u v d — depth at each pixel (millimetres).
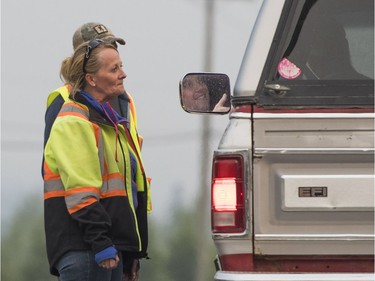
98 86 18719
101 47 18719
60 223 18344
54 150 18266
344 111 16812
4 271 105125
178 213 86750
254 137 16828
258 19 17250
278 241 16750
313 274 16688
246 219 16766
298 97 16891
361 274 16672
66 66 18812
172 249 87000
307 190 16703
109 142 18562
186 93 17859
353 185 16672
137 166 19188
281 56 17109
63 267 18359
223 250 16875
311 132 16797
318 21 17234
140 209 19266
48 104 19188
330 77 17125
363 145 16750
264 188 16781
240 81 17000
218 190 16875
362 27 17359
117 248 18469
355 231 16703
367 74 17203
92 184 18156
